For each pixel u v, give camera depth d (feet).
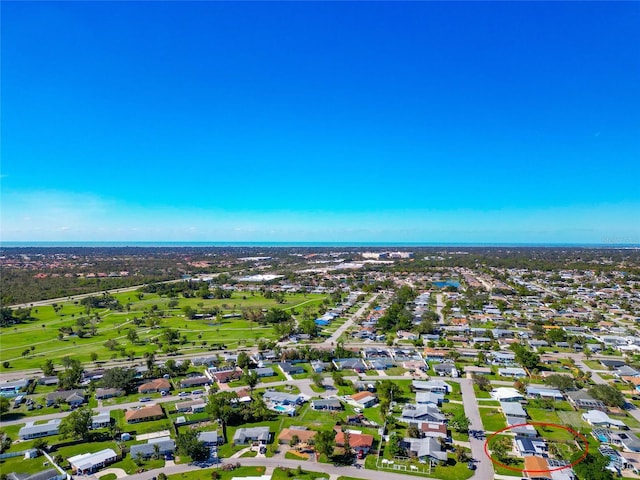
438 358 613.93
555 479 308.60
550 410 435.94
